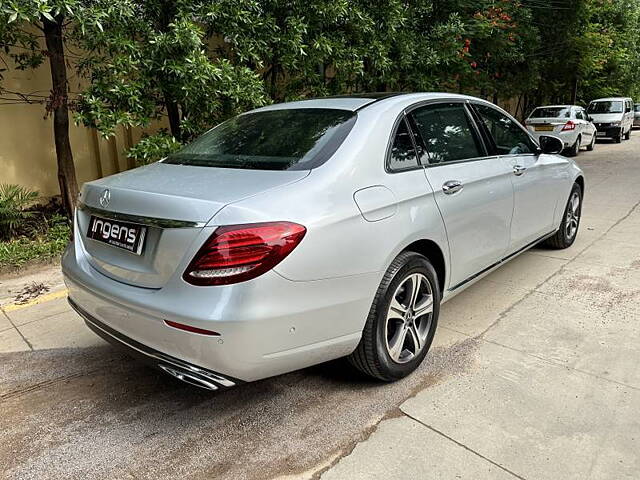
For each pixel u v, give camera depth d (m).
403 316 2.89
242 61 6.25
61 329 3.81
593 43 16.19
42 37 6.23
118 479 2.26
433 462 2.29
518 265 4.88
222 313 2.12
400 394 2.82
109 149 7.21
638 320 3.64
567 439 2.41
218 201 2.23
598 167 11.96
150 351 2.39
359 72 7.50
